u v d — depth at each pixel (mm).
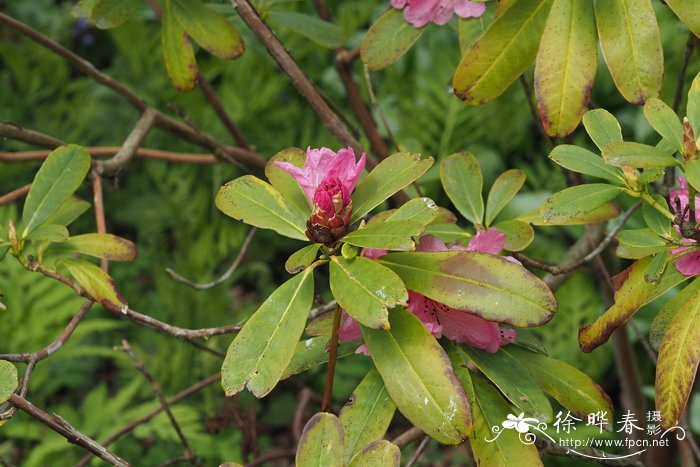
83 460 1397
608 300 1379
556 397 996
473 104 1055
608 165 977
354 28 2377
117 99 2596
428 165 964
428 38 2285
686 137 944
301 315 935
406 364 924
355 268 922
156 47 2570
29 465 1837
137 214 2441
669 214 962
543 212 967
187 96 2428
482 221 1086
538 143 2230
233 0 1149
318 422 913
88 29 2846
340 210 949
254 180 991
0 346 1978
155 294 2275
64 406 1972
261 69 2420
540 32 1041
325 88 2373
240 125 2428
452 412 911
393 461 907
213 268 2203
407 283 938
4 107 2594
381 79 2389
